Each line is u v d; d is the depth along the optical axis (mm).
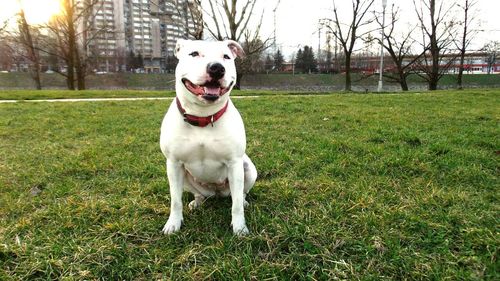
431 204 1267
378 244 999
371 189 1408
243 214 1143
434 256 956
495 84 15281
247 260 939
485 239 1001
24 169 1769
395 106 4051
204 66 972
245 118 3145
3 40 10461
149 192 1449
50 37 11398
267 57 19641
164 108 4066
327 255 963
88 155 1968
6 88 13469
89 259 966
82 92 6898
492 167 1673
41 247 1024
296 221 1146
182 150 1072
